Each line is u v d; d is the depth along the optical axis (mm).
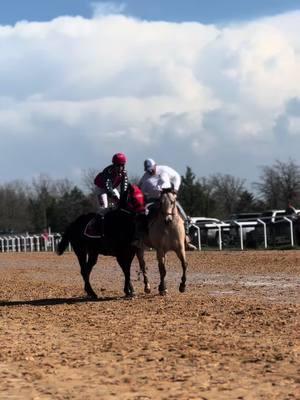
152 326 11414
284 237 34719
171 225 15062
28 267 29328
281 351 8930
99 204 15812
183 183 92562
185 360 8719
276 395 7000
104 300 15555
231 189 97125
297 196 82000
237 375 7863
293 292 15336
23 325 12289
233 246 37719
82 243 16156
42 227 105125
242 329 10695
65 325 12078
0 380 8062
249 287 16703
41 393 7449
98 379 7980
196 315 12344
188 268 23625
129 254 15602
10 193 118125
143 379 7883
